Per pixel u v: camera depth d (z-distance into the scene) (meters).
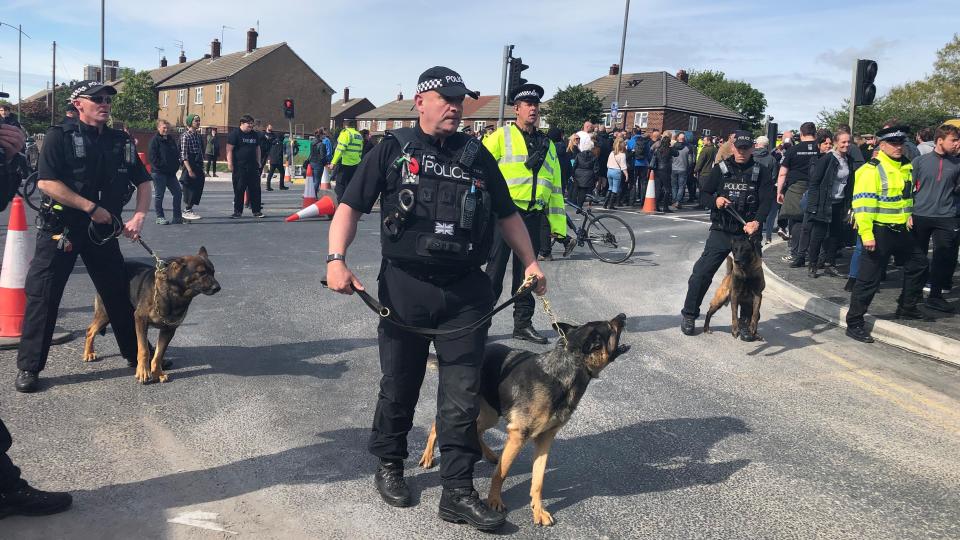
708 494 3.43
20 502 2.84
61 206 4.21
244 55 53.16
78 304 6.43
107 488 3.17
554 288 8.26
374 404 4.39
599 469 3.67
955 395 5.07
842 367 5.67
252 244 10.22
